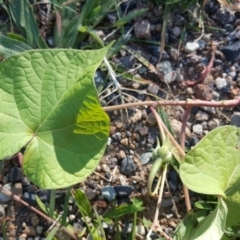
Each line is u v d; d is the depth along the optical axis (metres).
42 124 0.15
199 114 0.19
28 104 0.15
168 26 0.20
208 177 0.16
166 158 0.17
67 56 0.14
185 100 0.19
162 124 0.18
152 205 0.18
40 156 0.15
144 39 0.20
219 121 0.19
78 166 0.14
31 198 0.18
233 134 0.16
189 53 0.20
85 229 0.18
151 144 0.19
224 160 0.16
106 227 0.18
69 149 0.14
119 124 0.19
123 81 0.19
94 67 0.14
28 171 0.14
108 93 0.19
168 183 0.19
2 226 0.18
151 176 0.17
